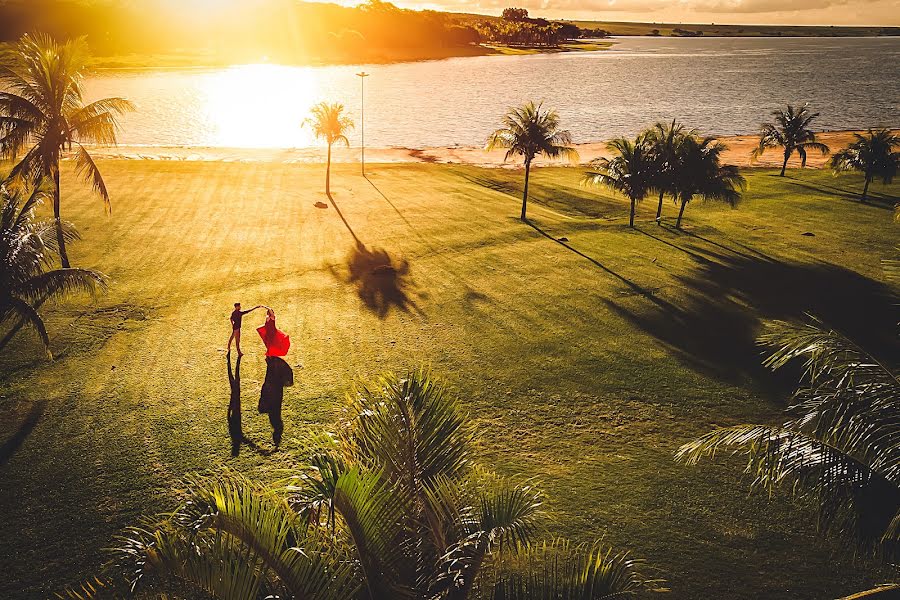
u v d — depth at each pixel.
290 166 57.78
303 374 19.98
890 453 8.37
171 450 15.55
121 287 26.77
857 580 12.13
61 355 20.61
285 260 31.67
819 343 9.59
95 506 13.47
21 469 14.66
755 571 12.30
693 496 14.70
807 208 48.75
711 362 22.19
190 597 8.84
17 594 11.05
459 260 32.97
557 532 13.02
